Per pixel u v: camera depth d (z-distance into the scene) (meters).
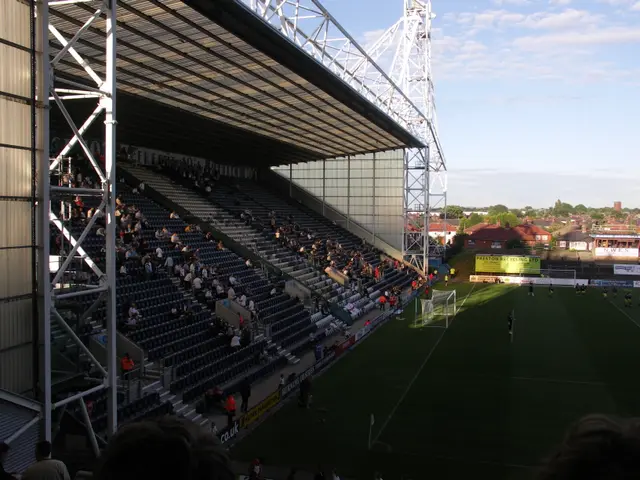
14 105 13.95
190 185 54.62
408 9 67.94
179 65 31.50
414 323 46.28
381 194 71.12
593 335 41.03
